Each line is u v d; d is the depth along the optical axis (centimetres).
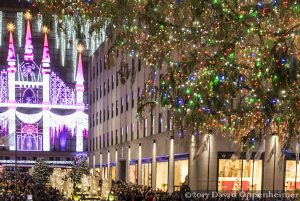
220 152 3262
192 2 951
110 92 6438
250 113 1148
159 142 4188
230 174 3316
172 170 3797
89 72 8356
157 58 1178
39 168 6234
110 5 1034
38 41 10088
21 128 9581
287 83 884
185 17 1030
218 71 1004
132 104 5212
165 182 4028
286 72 851
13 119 9481
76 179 5109
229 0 1002
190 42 1130
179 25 1095
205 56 1221
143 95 1300
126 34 1120
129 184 4481
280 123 1181
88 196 3388
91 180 3434
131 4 1039
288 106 1006
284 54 845
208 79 1057
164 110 4038
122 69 1271
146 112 4672
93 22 1245
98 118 7369
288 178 3219
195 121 1202
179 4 998
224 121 1312
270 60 866
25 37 9981
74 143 9869
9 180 5612
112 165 6247
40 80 9800
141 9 1066
